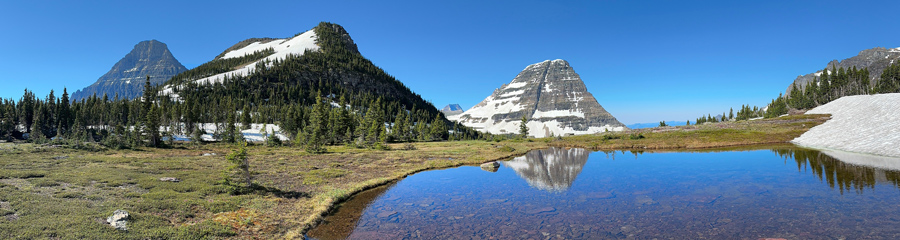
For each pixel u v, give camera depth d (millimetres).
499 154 66438
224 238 17109
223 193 26703
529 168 47594
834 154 49719
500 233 18781
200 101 199250
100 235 14945
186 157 56062
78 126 101062
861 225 17562
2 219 16156
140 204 20906
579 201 26094
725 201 24094
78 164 39781
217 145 91875
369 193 30906
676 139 81688
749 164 42812
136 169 37062
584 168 45750
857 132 61469
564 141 97438
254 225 19453
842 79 142875
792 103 161000
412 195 29906
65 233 14750
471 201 27109
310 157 60094
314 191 29797
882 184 27422
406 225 20734
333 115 129500
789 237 16312
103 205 20312
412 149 81375
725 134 82500
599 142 88250
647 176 36906
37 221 15961
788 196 24625
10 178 27312
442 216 22672
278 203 24719
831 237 16078
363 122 124562
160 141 85125
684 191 28250
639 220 20422
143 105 117000
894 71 131375
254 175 37500
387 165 49812
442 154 66812
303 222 20797
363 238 18406
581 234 18203
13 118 106938
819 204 22000
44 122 108688
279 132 135750
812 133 73062
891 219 18328
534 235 18281
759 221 19078
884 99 77438
